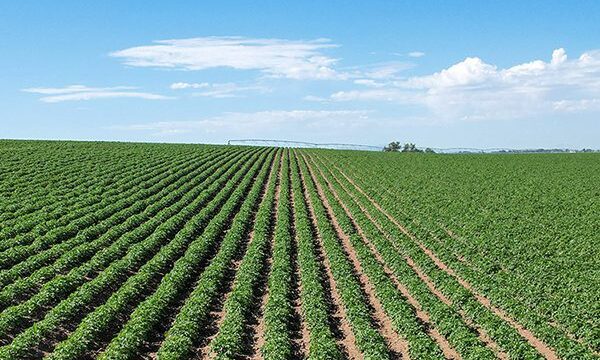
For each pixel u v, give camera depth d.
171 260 31.91
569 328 22.31
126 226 38.66
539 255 32.47
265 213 44.62
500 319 22.41
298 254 32.88
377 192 57.56
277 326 21.62
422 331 21.67
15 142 88.00
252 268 29.38
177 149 93.94
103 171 62.75
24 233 36.78
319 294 25.45
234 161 83.06
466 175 70.56
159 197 51.03
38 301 24.11
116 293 25.06
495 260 32.06
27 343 19.98
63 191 50.44
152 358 20.30
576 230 38.69
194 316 22.81
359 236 37.12
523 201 50.66
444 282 27.27
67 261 30.05
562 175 69.88
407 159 95.12
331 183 65.81
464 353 20.02
